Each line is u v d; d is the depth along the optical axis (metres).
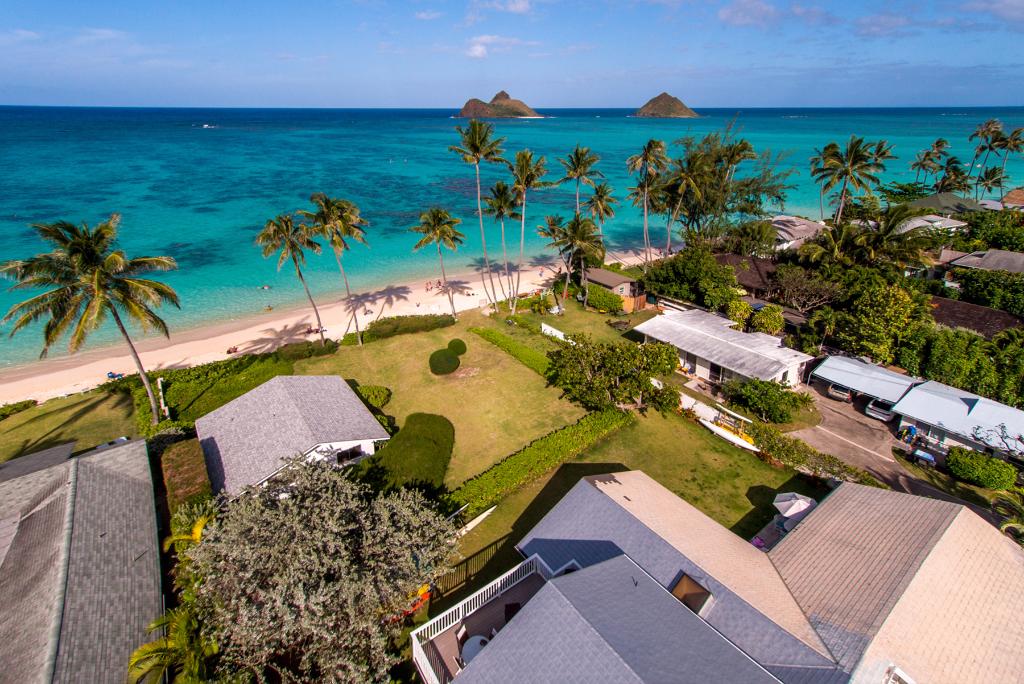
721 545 23.92
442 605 24.89
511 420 40.19
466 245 92.31
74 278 33.38
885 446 35.91
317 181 143.75
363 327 58.12
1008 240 69.06
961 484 32.03
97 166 156.12
